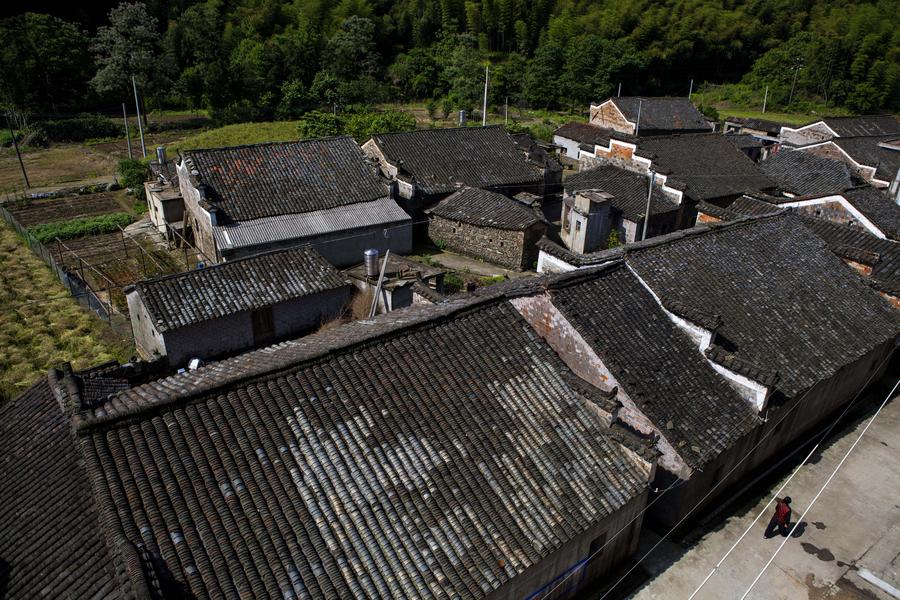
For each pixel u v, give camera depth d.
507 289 20.70
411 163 43.44
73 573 11.22
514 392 15.90
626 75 92.88
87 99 77.44
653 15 101.00
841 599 16.50
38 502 13.05
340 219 36.38
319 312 29.91
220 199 34.53
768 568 17.36
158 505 11.57
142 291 25.95
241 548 11.34
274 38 86.81
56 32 75.31
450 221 40.00
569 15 99.75
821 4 109.38
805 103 95.62
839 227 28.05
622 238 39.25
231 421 13.20
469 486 13.64
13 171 58.09
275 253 29.83
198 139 63.66
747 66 107.75
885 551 18.03
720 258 23.06
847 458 21.92
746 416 18.50
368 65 86.25
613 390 16.91
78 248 39.44
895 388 25.84
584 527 13.78
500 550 12.82
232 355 27.70
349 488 12.84
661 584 16.72
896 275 25.19
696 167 43.31
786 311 22.05
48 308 31.16
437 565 12.20
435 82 88.81
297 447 13.19
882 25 94.00
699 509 19.05
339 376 14.75
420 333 16.41
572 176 45.31
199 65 74.94
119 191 53.03
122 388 16.30
